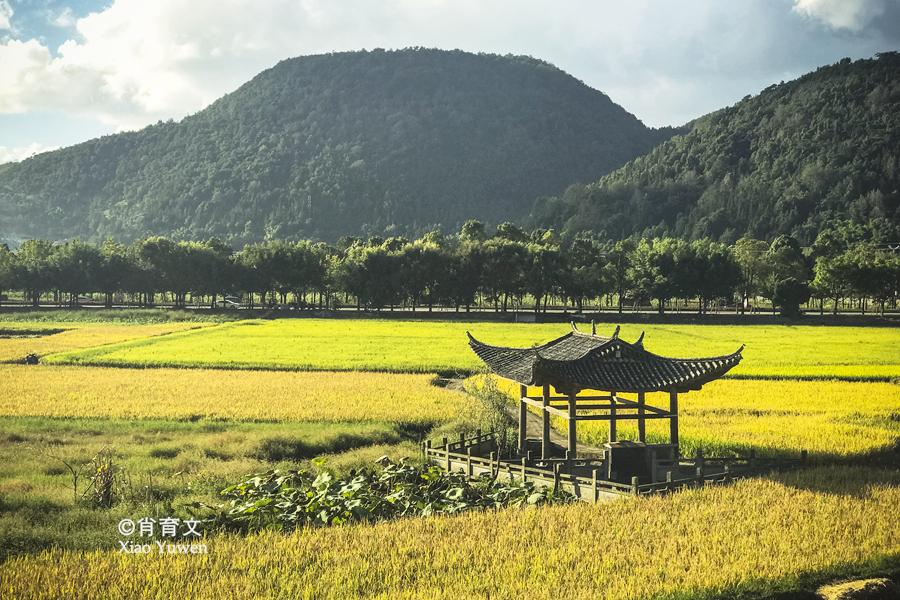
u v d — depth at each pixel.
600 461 34.31
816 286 135.50
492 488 30.91
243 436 42.56
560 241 198.00
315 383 62.50
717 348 89.75
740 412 50.97
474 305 170.38
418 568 21.89
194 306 159.12
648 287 140.62
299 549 23.12
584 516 26.66
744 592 20.97
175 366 72.44
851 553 23.52
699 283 140.62
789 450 38.72
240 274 148.38
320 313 143.75
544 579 21.23
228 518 26.14
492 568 21.84
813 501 28.48
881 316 133.88
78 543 24.08
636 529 25.19
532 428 47.09
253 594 20.00
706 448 39.75
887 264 130.38
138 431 44.47
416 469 32.69
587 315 138.50
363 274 143.75
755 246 165.25
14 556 22.91
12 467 34.62
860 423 46.78
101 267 143.38
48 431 44.16
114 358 76.69
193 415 49.25
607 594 20.30
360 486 28.97
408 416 49.62
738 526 25.64
